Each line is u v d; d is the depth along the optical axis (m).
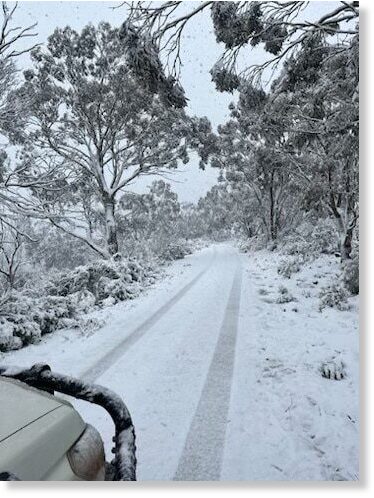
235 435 4.82
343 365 7.11
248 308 11.77
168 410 5.51
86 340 9.73
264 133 15.75
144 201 32.81
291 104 13.61
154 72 9.06
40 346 9.57
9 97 10.94
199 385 6.35
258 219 43.25
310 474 4.07
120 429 2.39
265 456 4.40
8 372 2.68
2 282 19.70
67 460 1.97
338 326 9.55
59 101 22.44
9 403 2.22
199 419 5.23
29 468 1.76
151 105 22.72
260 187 32.47
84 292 14.76
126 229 32.72
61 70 22.41
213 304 12.69
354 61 8.35
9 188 11.77
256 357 7.59
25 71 21.55
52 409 2.21
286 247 25.98
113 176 25.11
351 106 9.90
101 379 6.85
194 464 4.23
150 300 14.64
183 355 7.86
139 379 6.73
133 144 24.34
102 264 17.83
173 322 10.71
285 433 4.88
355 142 10.03
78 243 40.09
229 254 37.38
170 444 4.63
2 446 1.82
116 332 10.24
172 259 32.84
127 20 8.59
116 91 22.12
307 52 10.03
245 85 10.98
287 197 32.59
